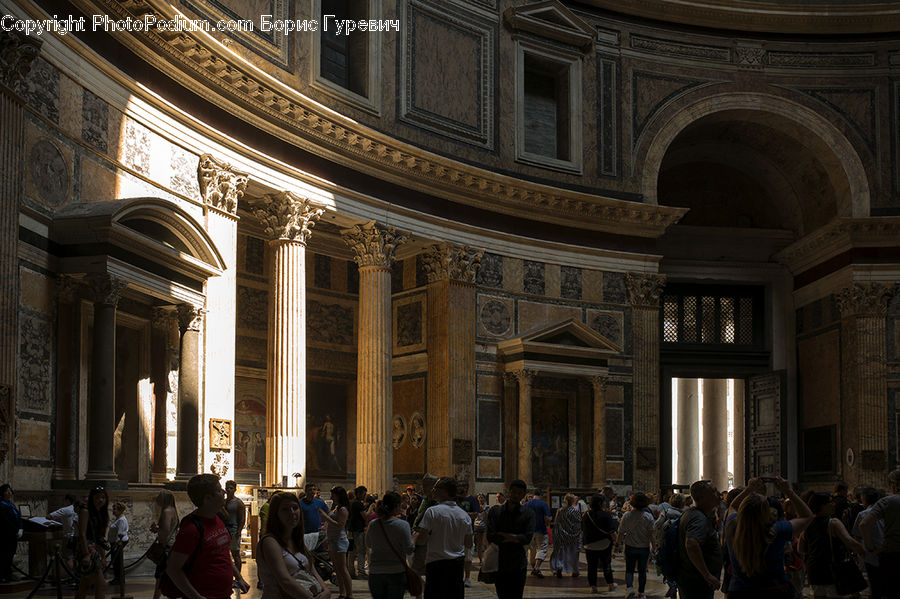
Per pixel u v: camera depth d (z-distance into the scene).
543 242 33.25
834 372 36.88
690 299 40.09
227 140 22.95
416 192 29.66
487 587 18.75
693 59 36.84
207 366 21.45
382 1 28.83
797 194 39.91
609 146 35.22
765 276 40.16
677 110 36.31
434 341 30.56
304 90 25.80
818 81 37.50
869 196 36.69
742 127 38.47
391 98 28.89
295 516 7.81
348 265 33.31
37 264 16.52
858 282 35.84
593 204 33.59
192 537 7.56
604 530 17.61
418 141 29.64
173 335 20.72
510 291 32.25
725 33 37.28
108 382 17.05
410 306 31.66
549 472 32.34
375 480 27.14
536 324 32.78
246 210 28.80
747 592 8.87
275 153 24.72
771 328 39.97
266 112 24.06
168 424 20.41
